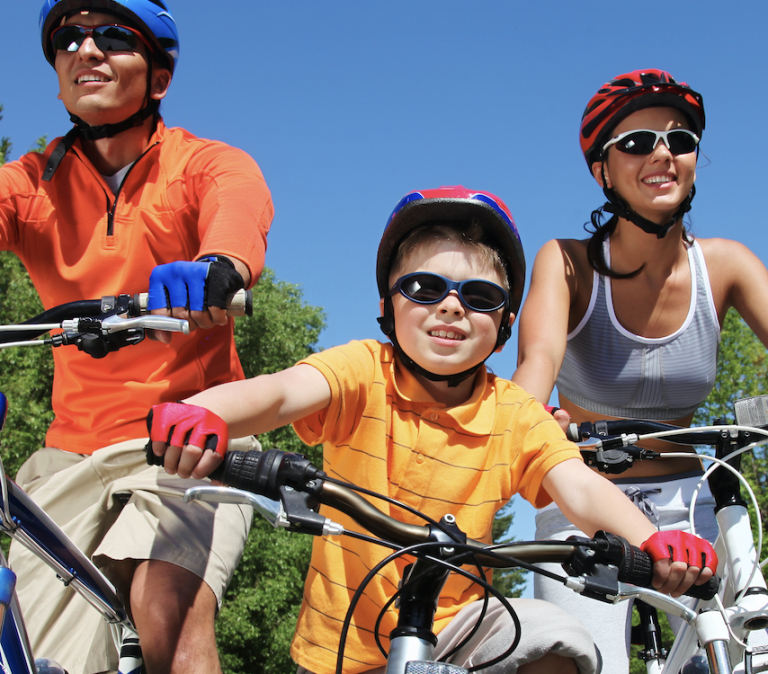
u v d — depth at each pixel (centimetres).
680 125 296
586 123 306
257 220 212
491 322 207
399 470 204
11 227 246
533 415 213
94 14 242
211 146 245
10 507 165
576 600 270
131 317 159
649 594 142
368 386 207
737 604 195
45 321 160
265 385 182
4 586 134
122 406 236
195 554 210
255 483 131
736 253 307
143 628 199
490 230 222
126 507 221
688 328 302
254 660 1416
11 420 1227
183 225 240
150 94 250
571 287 306
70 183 247
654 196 289
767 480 1126
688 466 293
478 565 139
